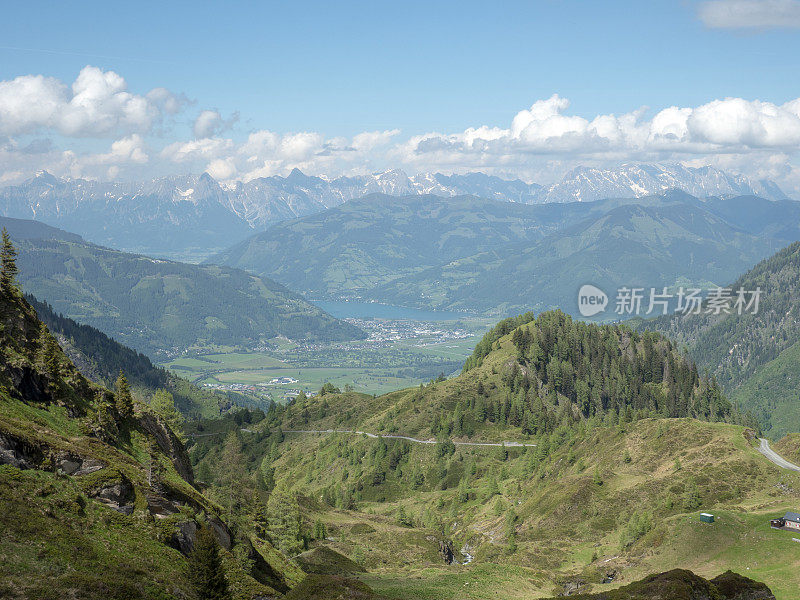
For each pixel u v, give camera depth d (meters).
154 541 67.12
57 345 95.25
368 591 70.06
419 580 116.12
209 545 60.94
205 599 60.00
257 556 91.75
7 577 49.94
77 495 65.56
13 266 96.19
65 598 50.78
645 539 130.62
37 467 65.56
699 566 112.50
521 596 108.44
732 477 149.75
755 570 105.19
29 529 56.34
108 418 91.81
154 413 111.69
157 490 76.75
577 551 142.38
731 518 122.00
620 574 119.38
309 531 149.00
